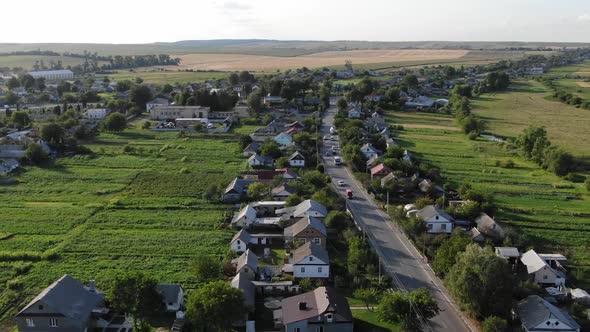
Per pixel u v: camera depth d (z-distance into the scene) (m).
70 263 82.25
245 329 64.88
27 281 76.12
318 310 63.66
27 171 134.12
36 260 83.31
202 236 92.56
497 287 65.50
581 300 70.81
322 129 191.00
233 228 96.19
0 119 193.75
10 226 97.38
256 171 128.00
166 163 142.38
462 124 191.00
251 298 68.69
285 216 97.00
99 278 77.06
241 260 78.75
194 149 158.62
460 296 67.31
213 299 60.09
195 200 111.25
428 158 149.25
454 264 72.62
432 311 64.94
